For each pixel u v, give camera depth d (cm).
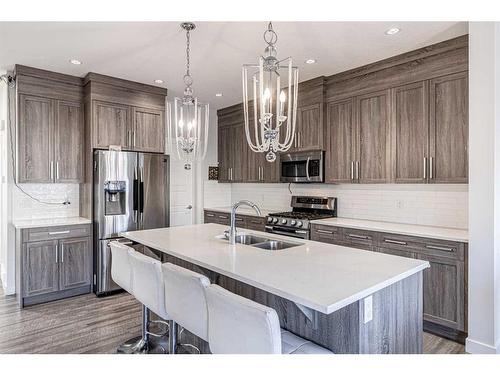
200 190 568
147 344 263
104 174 393
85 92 408
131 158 412
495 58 247
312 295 142
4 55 333
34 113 376
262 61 197
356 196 412
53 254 371
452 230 312
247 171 524
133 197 414
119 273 254
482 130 253
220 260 201
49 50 319
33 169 376
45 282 366
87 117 402
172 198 540
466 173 293
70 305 361
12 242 395
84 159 413
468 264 264
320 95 407
